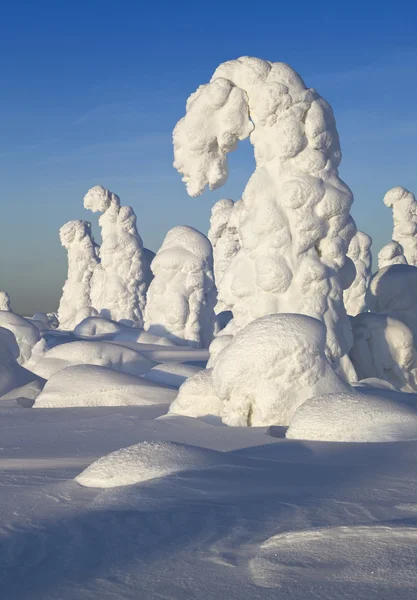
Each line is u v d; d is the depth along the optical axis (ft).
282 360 27.12
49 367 45.39
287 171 36.94
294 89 36.96
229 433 24.64
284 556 9.73
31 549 10.64
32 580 9.21
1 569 9.70
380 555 9.55
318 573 9.07
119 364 46.80
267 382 27.02
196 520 11.93
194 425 26.53
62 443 23.12
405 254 81.97
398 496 13.35
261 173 37.45
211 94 37.29
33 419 30.09
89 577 9.29
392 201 82.58
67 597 8.57
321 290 36.47
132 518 12.23
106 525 11.85
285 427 26.45
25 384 41.91
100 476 15.46
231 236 91.09
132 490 14.20
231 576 9.16
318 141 36.88
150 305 78.23
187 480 14.80
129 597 8.53
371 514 11.96
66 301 118.32
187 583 8.95
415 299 48.11
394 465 17.01
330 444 20.62
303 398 27.02
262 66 37.19
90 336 77.10
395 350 40.96
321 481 14.99
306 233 36.42
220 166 38.75
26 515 12.85
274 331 27.58
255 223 36.63
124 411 32.09
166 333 76.18
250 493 13.87
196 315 76.13
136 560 9.93
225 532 11.19
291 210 36.60
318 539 10.28
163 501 13.28
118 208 95.66
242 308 37.83
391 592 8.37
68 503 13.69
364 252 87.04
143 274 96.32
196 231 79.41
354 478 15.29
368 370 40.65
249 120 37.86
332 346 36.11
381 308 48.32
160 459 15.99
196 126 37.96
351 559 9.47
